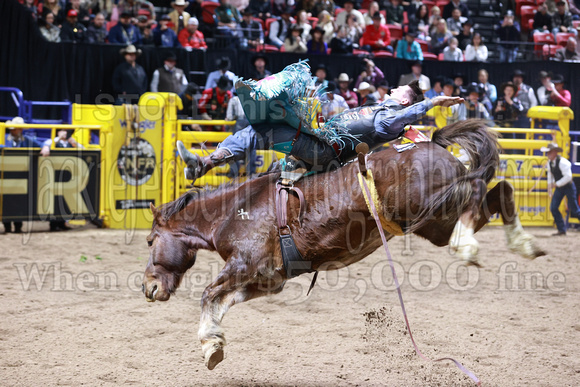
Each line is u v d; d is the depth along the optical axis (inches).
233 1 957.8
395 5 1051.9
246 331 348.2
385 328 355.3
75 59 788.6
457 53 972.6
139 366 290.2
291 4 1014.4
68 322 357.7
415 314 387.2
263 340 332.5
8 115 788.0
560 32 1078.4
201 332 252.2
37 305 391.9
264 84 257.1
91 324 355.3
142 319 368.2
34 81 784.3
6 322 353.7
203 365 293.1
